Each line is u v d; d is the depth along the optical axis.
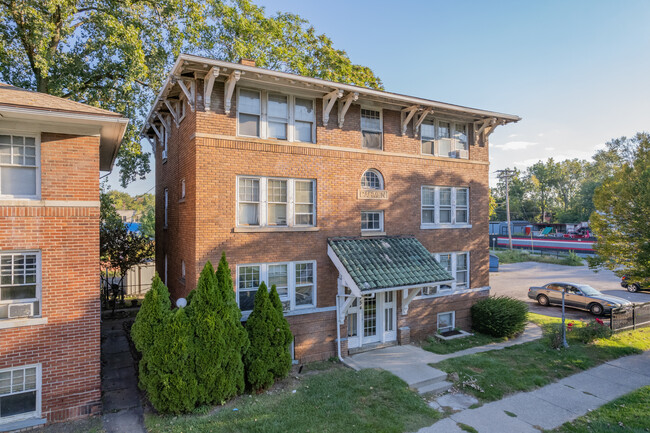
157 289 9.11
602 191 16.88
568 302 20.88
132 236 19.52
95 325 8.98
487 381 10.79
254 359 9.97
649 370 12.15
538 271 35.12
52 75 16.34
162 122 15.04
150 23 18.16
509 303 15.66
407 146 14.73
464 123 16.42
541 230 57.81
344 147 13.27
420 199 15.04
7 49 16.34
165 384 8.45
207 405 9.07
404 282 11.91
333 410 8.87
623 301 19.25
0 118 8.06
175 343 8.57
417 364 11.88
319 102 12.92
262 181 11.91
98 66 17.17
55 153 8.65
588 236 50.50
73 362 8.71
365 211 13.83
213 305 9.20
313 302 12.57
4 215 8.11
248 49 20.39
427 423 8.58
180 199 12.77
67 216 8.72
